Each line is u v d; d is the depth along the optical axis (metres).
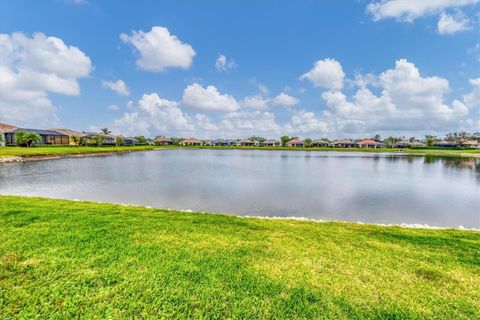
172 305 3.53
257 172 27.48
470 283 4.46
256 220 8.45
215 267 4.62
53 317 3.21
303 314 3.48
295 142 125.38
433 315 3.60
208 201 13.70
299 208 12.70
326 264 4.98
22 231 5.94
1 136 57.62
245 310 3.51
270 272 4.55
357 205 13.60
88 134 94.38
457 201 14.88
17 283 3.85
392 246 6.13
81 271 4.24
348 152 86.62
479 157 60.25
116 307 3.44
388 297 3.96
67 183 18.73
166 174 24.58
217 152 79.44
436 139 123.31
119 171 26.38
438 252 5.84
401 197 15.78
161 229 6.58
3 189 16.33
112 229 6.37
